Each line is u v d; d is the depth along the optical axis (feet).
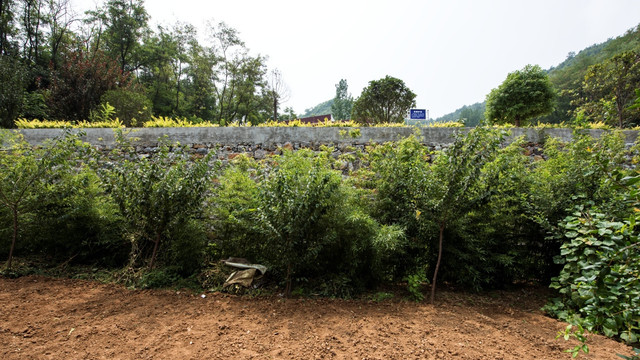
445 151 10.59
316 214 9.84
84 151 12.39
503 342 7.41
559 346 7.31
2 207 11.76
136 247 11.85
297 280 10.71
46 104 33.09
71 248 12.55
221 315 8.58
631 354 6.95
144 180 10.98
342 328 7.86
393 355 6.56
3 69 30.04
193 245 11.51
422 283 11.93
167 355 6.35
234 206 11.78
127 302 9.29
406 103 47.60
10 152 13.96
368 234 10.50
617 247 6.12
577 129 11.67
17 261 12.11
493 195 10.68
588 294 5.60
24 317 7.85
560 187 11.05
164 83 72.02
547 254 11.83
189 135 18.66
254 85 67.36
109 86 34.58
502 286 11.93
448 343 7.21
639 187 4.20
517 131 19.30
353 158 15.57
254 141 18.66
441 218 10.31
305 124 20.81
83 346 6.60
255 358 6.31
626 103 33.60
